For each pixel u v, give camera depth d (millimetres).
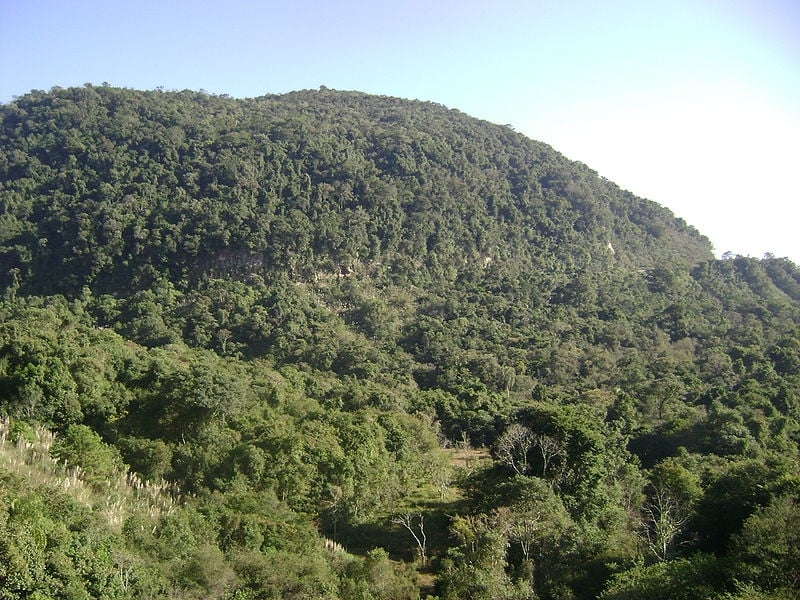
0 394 36656
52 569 20375
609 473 38719
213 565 24906
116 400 38656
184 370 42250
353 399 53406
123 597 21734
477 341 75250
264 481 34781
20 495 23156
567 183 116062
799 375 60406
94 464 31031
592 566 29328
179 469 34438
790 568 21953
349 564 29578
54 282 79562
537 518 31000
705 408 55250
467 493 38219
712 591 21578
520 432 38812
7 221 85750
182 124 105812
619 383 64938
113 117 108375
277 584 25516
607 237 109375
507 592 26203
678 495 34406
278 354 68250
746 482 33062
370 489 36656
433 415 54531
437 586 28734
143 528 26625
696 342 74562
